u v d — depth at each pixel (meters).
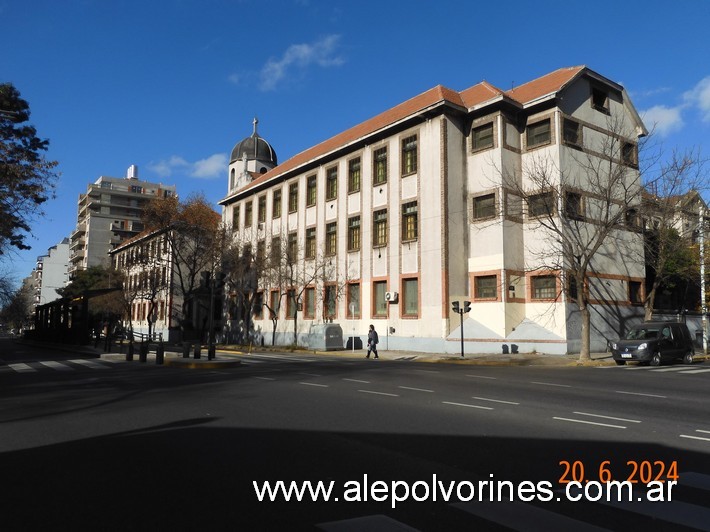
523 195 26.91
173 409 10.21
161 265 51.78
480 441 7.36
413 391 12.91
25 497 5.06
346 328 36.56
